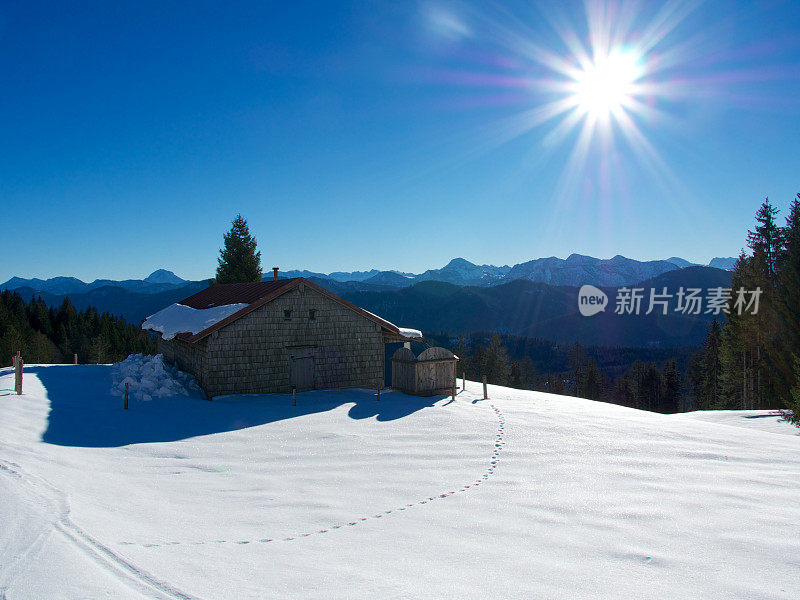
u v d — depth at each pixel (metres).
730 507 7.92
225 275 49.38
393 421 15.41
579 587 5.14
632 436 13.59
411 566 5.68
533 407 18.52
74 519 6.21
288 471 10.34
